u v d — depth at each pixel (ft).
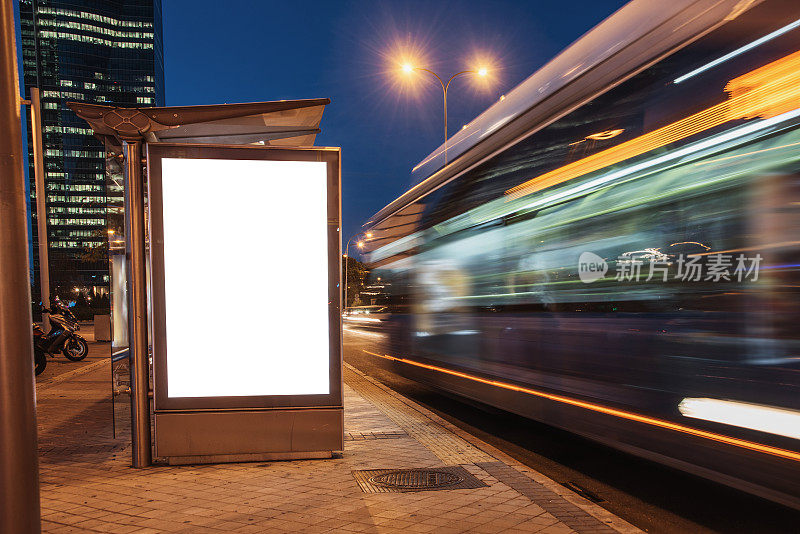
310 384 21.45
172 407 20.85
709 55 13.82
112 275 21.39
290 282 21.34
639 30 16.38
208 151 21.01
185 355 20.89
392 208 38.96
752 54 12.74
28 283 10.17
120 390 20.99
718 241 13.32
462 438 25.40
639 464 22.24
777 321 11.87
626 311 16.28
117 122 20.56
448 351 28.86
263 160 21.24
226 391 21.11
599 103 17.69
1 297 9.82
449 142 30.42
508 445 25.61
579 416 18.52
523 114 22.24
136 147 20.93
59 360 60.95
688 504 17.43
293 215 21.36
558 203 19.61
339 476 19.44
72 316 61.00
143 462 20.93
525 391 21.74
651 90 15.57
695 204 13.97
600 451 24.39
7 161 10.00
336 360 21.53
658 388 15.07
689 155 14.23
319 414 21.49
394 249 38.14
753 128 12.62
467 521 15.25
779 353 11.83
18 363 9.89
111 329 21.22
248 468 20.51
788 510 16.87
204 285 20.98
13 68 10.18
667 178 14.84
